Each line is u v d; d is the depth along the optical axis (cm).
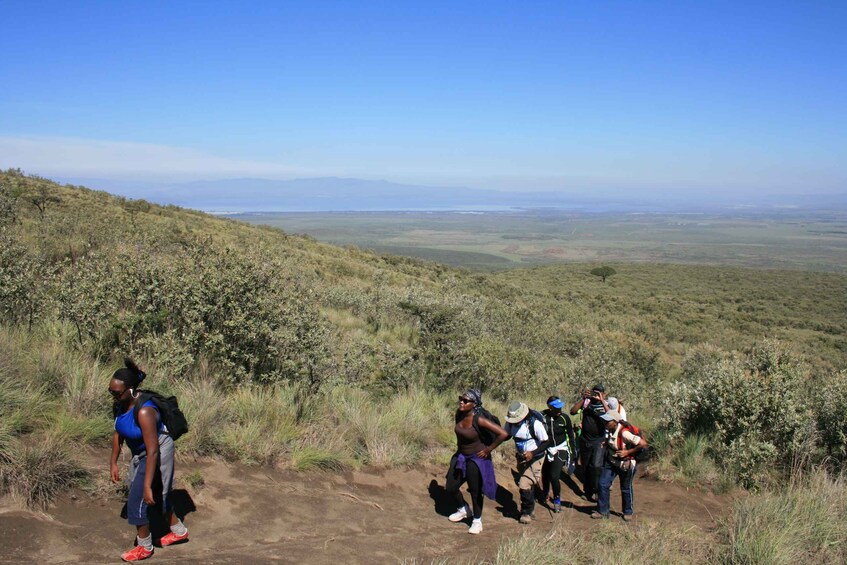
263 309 861
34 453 476
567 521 690
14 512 432
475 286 4888
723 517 721
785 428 920
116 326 769
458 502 647
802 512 644
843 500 686
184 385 736
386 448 759
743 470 896
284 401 790
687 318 4825
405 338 1612
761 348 1059
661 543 589
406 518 621
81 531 443
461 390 1143
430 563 517
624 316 4588
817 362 3025
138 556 425
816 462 930
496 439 609
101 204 3328
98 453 549
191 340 793
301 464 654
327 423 785
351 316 1698
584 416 755
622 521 698
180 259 872
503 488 779
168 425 443
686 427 1012
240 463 622
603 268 7944
